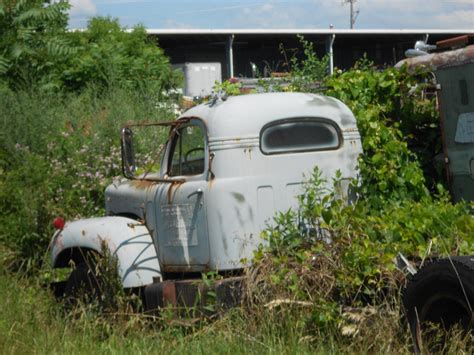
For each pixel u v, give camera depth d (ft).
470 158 23.62
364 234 22.88
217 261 24.38
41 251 34.81
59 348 23.95
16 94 46.73
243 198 24.38
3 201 35.32
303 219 24.63
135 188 27.61
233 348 22.17
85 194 37.60
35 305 27.73
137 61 59.82
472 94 23.43
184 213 25.16
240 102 25.13
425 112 26.25
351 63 132.05
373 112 25.98
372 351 21.29
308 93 26.94
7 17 53.47
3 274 32.17
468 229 21.99
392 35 121.39
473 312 19.25
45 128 42.24
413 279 20.62
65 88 54.80
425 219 22.82
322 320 22.03
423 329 20.44
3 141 41.50
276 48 133.08
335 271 22.71
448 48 25.32
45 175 36.83
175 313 24.62
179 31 115.96
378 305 22.02
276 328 22.61
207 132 24.72
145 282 25.71
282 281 23.17
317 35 119.96
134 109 47.14
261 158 24.68
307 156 25.18
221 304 23.88
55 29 55.31
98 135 40.27
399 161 25.39
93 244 26.86
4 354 23.73
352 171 25.67
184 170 25.81
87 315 25.85
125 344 23.82
